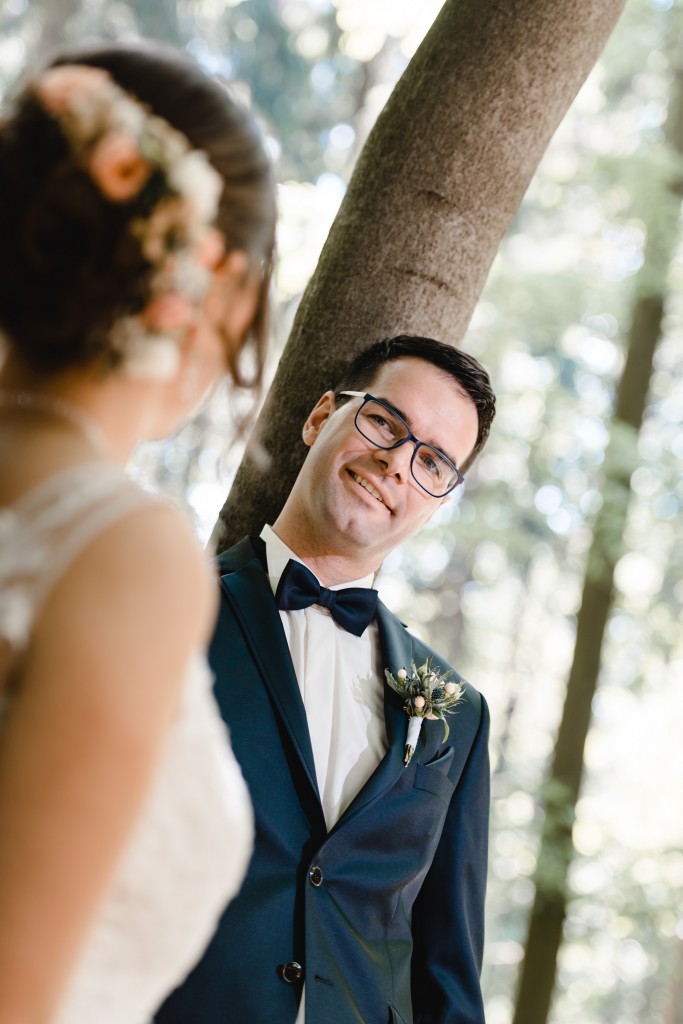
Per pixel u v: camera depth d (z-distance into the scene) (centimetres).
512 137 284
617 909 868
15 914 94
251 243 121
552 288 976
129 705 100
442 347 260
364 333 285
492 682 1459
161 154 112
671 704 1067
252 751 225
